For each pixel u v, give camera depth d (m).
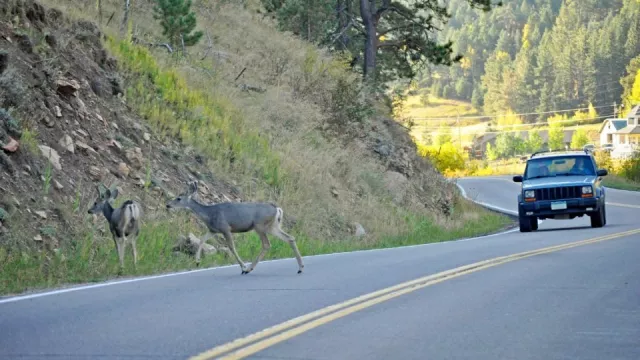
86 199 19.44
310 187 28.34
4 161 17.86
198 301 11.98
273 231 16.09
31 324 10.13
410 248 21.53
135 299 12.24
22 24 22.56
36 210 17.67
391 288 13.10
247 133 29.11
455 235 30.25
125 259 17.42
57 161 19.59
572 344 8.94
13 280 14.29
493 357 8.34
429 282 13.77
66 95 21.84
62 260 16.27
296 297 12.27
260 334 9.45
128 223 16.33
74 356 8.35
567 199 26.50
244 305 11.56
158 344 8.91
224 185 25.09
